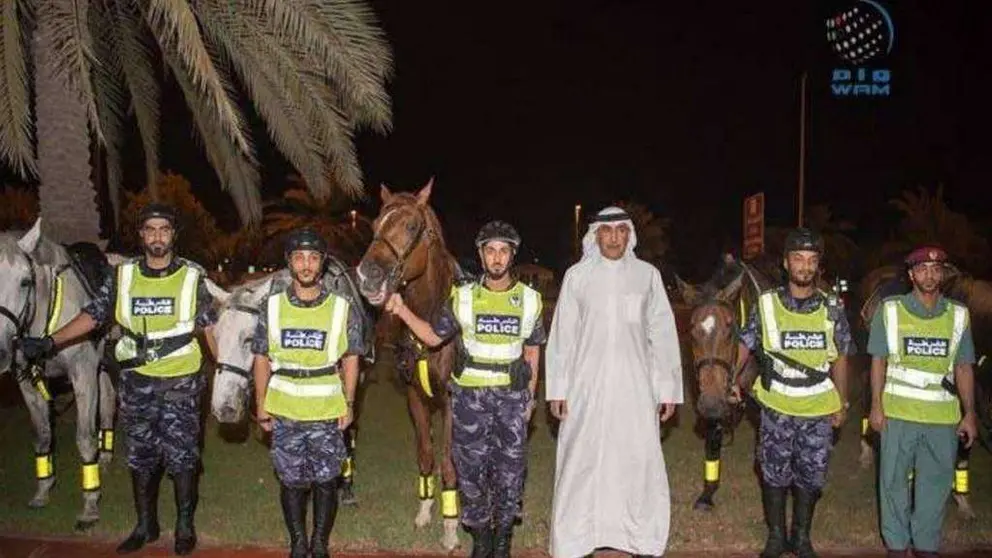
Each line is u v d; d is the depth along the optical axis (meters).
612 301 6.99
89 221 12.64
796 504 7.23
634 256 7.18
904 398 7.06
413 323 6.81
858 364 13.73
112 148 14.12
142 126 14.03
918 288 7.05
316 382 6.63
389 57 10.58
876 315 7.14
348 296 7.50
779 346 7.05
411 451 11.44
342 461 6.80
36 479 9.71
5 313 7.55
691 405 14.43
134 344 7.23
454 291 7.01
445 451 7.69
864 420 10.39
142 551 7.61
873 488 9.76
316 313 6.62
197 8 11.27
